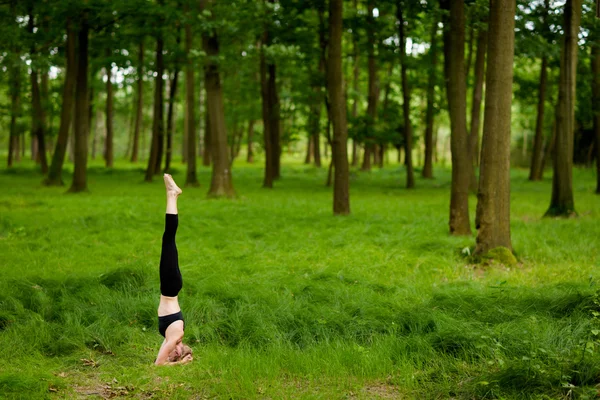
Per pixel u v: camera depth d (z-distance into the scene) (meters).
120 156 63.09
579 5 16.02
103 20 22.47
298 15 26.12
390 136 30.53
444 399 5.10
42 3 21.81
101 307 7.50
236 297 7.83
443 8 16.44
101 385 5.59
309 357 6.04
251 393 5.23
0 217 15.14
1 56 21.34
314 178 37.28
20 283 8.35
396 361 5.95
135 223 14.80
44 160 34.81
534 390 4.96
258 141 36.28
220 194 22.48
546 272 10.04
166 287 5.13
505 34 11.07
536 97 34.75
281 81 37.41
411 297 8.21
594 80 23.75
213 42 21.98
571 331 6.14
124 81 38.12
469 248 11.74
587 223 15.01
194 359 6.19
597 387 4.92
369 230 14.16
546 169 49.03
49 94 38.94
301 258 11.09
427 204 20.86
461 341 6.02
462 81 14.14
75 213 16.45
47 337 6.58
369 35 26.06
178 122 54.03
